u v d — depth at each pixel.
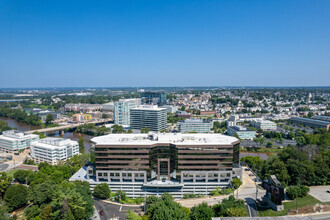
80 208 149.62
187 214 147.75
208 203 175.25
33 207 159.88
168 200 154.38
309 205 161.62
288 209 158.25
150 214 148.25
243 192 189.88
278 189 158.88
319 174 197.00
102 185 191.12
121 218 165.62
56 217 147.75
